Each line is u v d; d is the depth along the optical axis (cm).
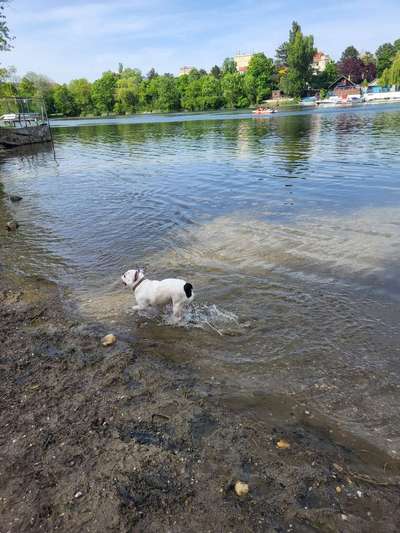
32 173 1977
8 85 3722
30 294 682
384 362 473
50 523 292
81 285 714
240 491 310
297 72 10112
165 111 11069
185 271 745
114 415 399
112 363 485
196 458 344
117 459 344
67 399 426
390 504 302
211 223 1026
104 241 937
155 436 371
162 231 986
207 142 2906
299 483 318
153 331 559
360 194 1215
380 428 378
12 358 505
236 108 10281
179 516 294
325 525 286
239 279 700
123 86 11344
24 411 409
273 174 1593
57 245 927
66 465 341
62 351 517
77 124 7112
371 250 791
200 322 574
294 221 1002
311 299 622
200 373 466
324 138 2688
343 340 518
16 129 3198
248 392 430
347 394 423
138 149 2752
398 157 1778
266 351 502
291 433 372
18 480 329
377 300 611
